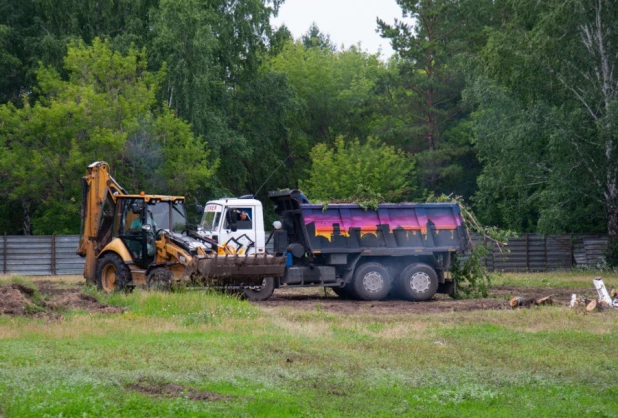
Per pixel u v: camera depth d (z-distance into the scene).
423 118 85.44
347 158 79.00
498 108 67.44
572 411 13.96
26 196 66.00
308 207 36.81
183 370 16.67
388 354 19.39
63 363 17.22
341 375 16.59
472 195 84.88
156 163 64.50
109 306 28.03
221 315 26.06
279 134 87.19
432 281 37.41
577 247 66.94
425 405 14.28
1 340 20.69
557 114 57.50
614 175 58.28
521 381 16.50
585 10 55.62
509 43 58.25
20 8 76.00
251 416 12.98
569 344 21.55
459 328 24.44
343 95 100.06
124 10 74.19
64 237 60.06
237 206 38.19
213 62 76.19
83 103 61.12
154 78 67.75
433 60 85.00
